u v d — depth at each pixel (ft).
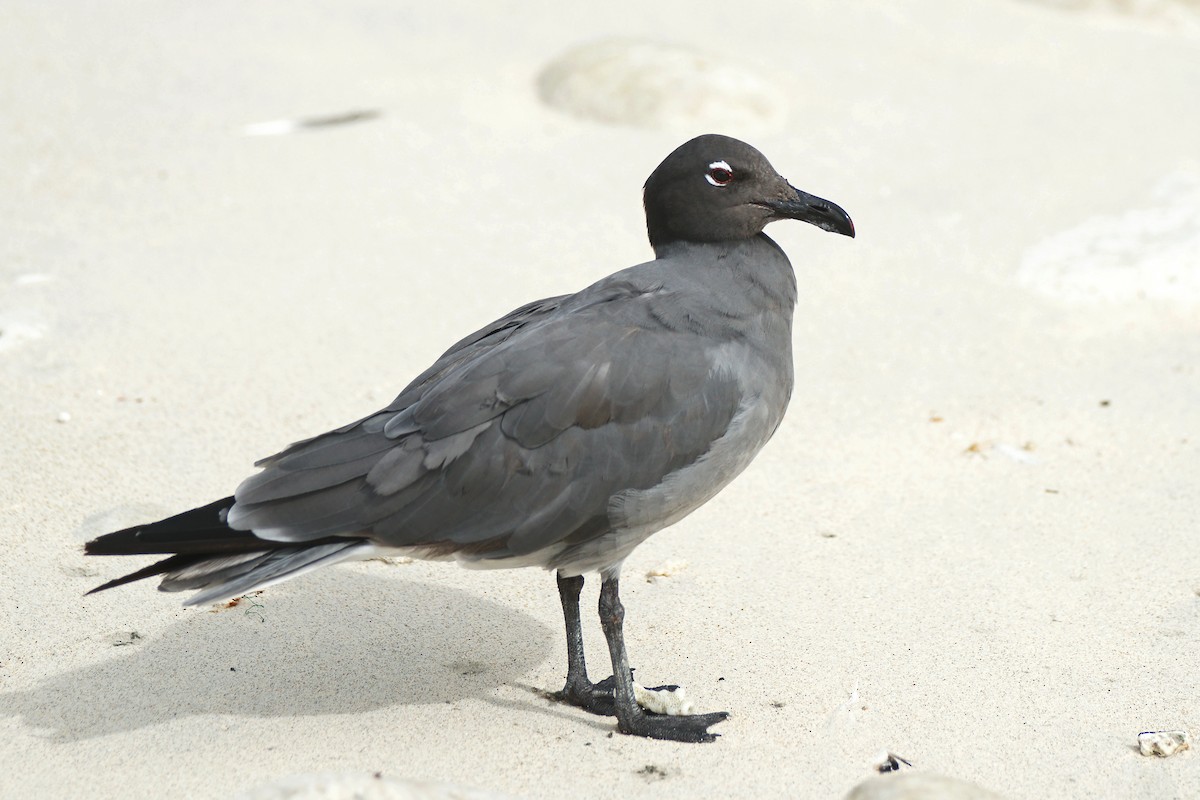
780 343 30.09
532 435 27.37
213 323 45.83
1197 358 46.14
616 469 27.68
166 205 53.26
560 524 27.63
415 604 33.37
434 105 62.28
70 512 35.88
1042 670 30.58
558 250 51.37
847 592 33.76
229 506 26.84
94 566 33.86
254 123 59.62
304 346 44.83
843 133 61.41
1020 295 49.75
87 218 51.96
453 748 27.66
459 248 51.39
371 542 27.20
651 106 61.16
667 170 30.53
